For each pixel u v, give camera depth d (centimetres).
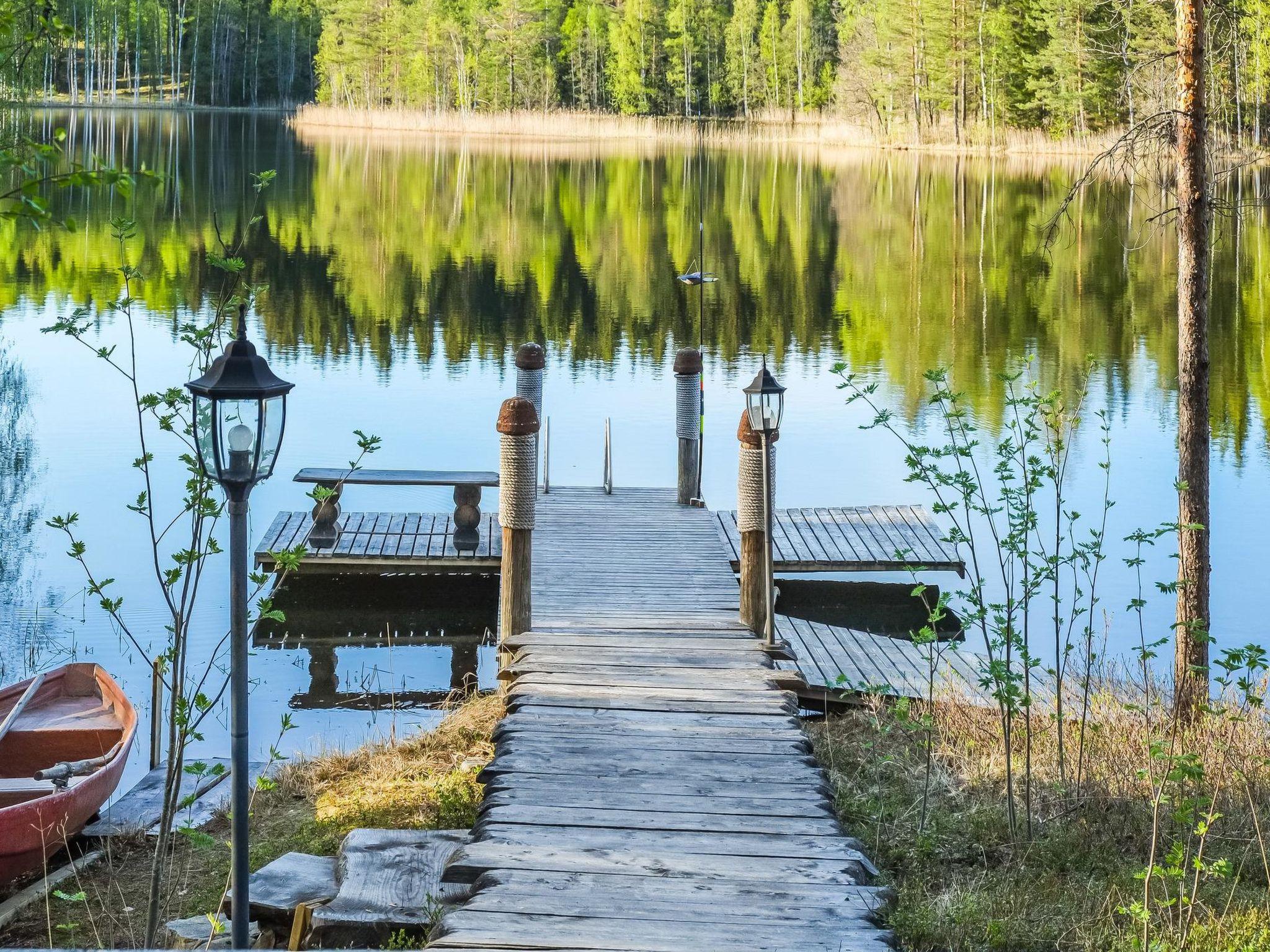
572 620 912
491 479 1143
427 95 8256
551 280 2772
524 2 8094
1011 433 1645
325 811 696
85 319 2212
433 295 2580
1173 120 845
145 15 8756
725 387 1914
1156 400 1780
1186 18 830
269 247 3081
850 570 1137
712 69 8169
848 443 1636
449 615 1113
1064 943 485
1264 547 1233
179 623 528
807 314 2436
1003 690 618
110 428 1634
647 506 1250
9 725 777
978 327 2297
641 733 659
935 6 5853
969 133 6041
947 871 569
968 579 1195
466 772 727
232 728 464
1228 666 568
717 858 508
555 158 5716
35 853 657
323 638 1058
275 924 551
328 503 1134
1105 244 3272
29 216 360
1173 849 517
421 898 538
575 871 493
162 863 568
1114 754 682
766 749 637
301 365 2022
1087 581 1180
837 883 488
